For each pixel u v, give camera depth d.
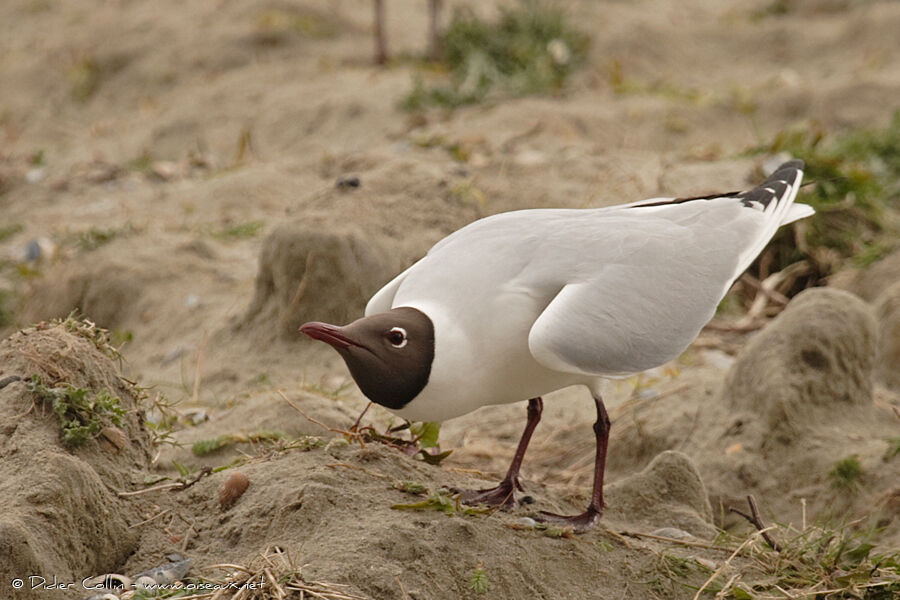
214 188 17.08
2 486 6.42
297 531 6.74
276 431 8.88
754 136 19.80
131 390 7.64
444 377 6.73
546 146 16.62
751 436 9.66
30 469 6.52
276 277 12.16
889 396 10.52
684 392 10.87
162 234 15.09
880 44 24.27
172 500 7.12
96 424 7.04
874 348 9.95
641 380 11.55
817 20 26.28
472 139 16.62
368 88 20.84
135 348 12.73
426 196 13.20
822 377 9.74
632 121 19.39
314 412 9.20
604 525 7.72
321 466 7.28
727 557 7.50
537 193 14.02
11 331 14.04
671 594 6.98
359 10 25.55
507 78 20.83
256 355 11.91
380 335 6.62
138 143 20.84
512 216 7.57
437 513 6.97
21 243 16.22
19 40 25.67
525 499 7.75
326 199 13.06
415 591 6.38
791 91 21.08
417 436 8.29
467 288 6.88
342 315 11.96
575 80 21.77
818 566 7.40
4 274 15.29
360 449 7.66
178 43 24.08
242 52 23.53
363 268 11.99
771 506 9.27
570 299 6.86
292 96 20.97
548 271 7.02
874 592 7.21
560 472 9.98
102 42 24.62
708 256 7.49
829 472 9.22
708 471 9.57
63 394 7.02
